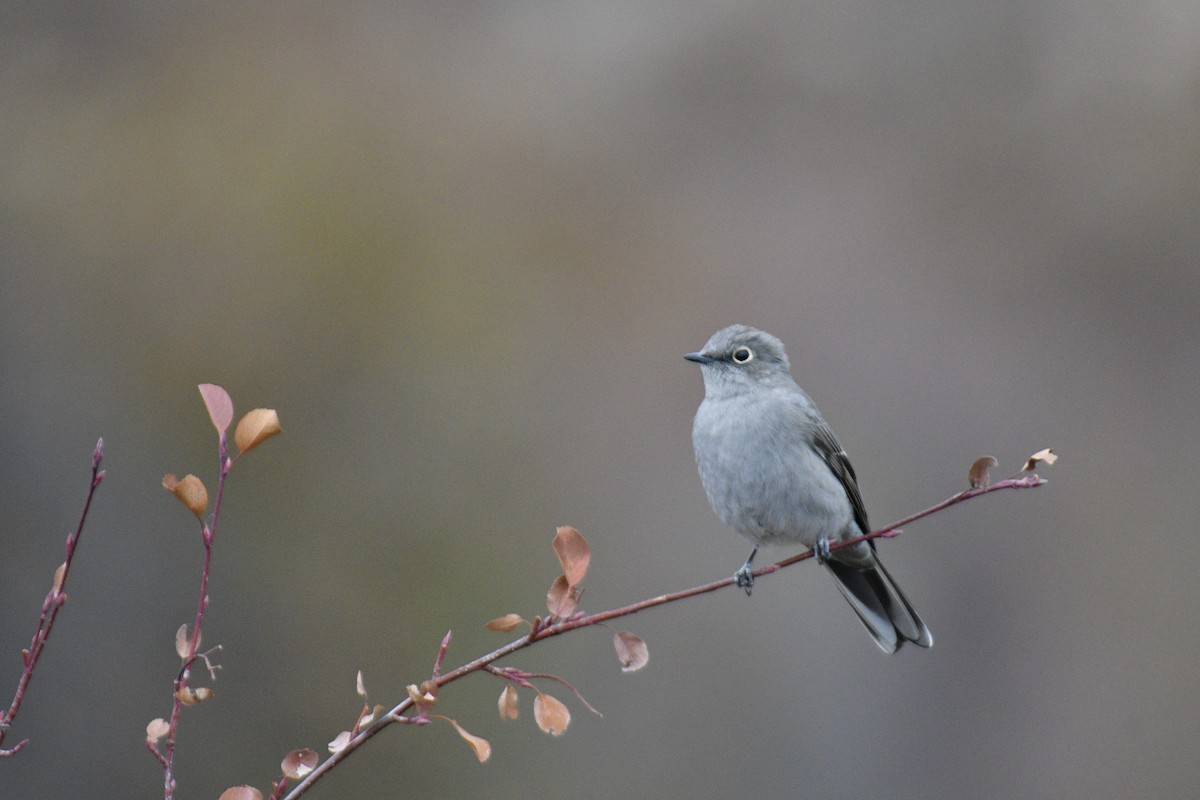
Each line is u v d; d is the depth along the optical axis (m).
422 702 4.64
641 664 4.87
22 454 14.16
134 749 13.16
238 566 14.14
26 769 12.82
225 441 4.54
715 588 5.03
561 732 4.69
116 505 14.09
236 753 13.35
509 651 4.87
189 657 4.58
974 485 5.60
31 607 13.48
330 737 13.63
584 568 4.96
